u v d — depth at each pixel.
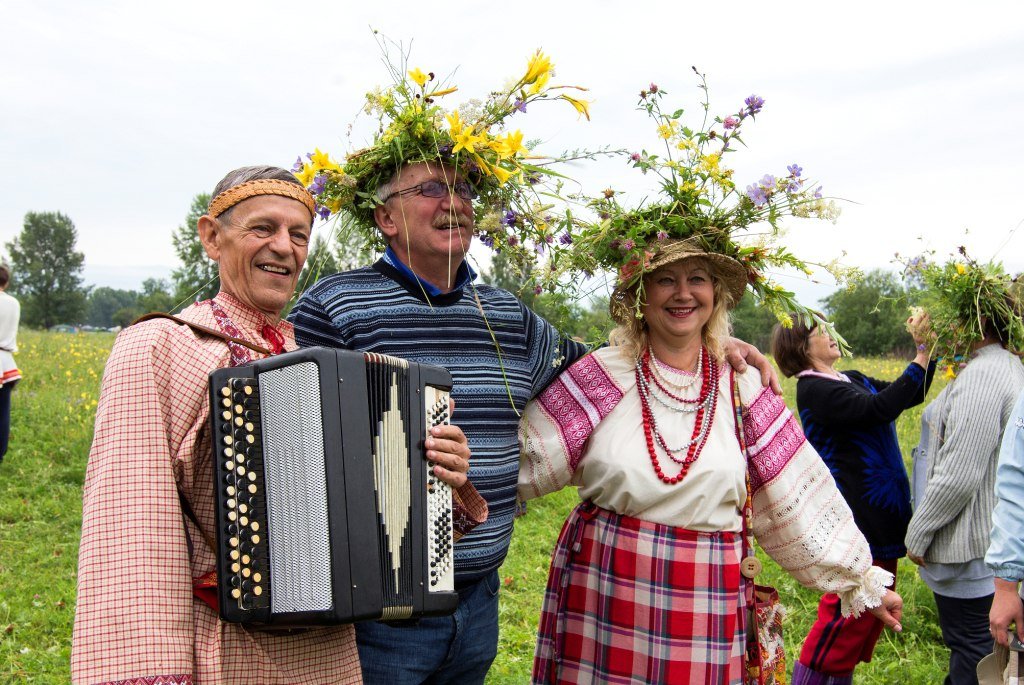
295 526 2.08
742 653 3.21
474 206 3.07
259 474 2.06
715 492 3.20
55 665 4.48
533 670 3.45
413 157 2.92
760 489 3.41
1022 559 3.06
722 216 3.25
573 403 3.38
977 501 3.97
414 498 2.32
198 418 2.14
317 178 2.81
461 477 2.45
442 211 2.92
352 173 2.94
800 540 3.38
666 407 3.33
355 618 2.12
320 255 3.04
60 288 89.25
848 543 3.41
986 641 4.02
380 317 2.93
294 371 2.11
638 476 3.22
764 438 3.38
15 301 7.78
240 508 2.03
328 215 2.95
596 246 3.22
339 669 2.31
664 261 3.12
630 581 3.21
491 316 3.15
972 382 4.01
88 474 2.09
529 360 3.31
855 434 4.46
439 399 2.42
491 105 2.90
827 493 3.45
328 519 2.10
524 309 3.33
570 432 3.33
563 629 3.37
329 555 2.10
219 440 2.04
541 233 3.07
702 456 3.24
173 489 2.08
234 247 2.33
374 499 2.20
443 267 3.01
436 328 2.99
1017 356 4.23
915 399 4.32
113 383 2.11
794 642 5.17
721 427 3.32
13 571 5.74
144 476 2.04
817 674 4.13
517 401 3.16
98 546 2.00
